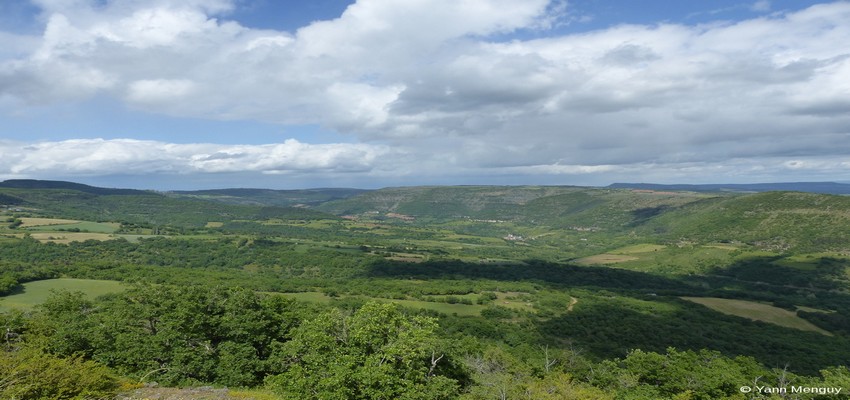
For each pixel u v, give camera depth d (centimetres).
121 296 4016
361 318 2634
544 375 3950
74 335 3198
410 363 2338
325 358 2431
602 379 3975
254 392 2492
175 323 3259
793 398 3291
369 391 2155
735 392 3375
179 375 3005
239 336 3441
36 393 1852
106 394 2022
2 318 3195
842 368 3716
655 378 3856
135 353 3092
